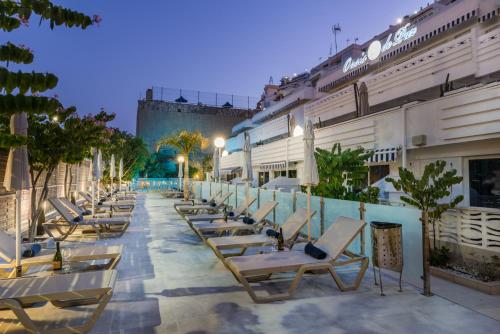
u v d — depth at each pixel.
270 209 9.73
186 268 6.79
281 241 6.61
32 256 5.83
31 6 3.02
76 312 4.61
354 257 5.83
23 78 2.96
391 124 10.39
